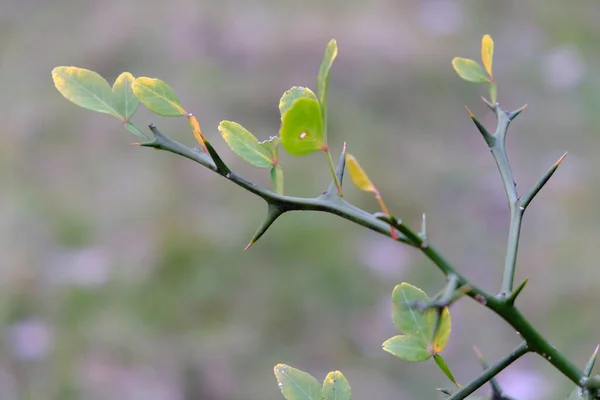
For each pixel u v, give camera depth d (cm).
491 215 219
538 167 238
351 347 181
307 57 266
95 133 235
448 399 73
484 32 297
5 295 184
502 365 73
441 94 263
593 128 254
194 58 260
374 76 263
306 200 73
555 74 277
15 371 169
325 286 194
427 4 308
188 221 206
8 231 203
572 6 315
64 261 196
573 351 178
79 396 164
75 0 295
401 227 72
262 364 176
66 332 179
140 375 170
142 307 186
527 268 203
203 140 72
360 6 299
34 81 255
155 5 287
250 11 288
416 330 71
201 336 181
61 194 215
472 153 242
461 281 72
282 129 71
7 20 285
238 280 194
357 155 230
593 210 221
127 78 74
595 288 192
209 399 168
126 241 202
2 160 224
